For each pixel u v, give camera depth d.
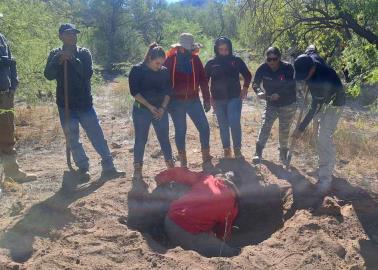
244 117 7.66
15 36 7.10
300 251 3.08
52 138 6.02
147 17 27.33
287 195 3.99
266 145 5.65
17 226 3.33
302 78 3.91
